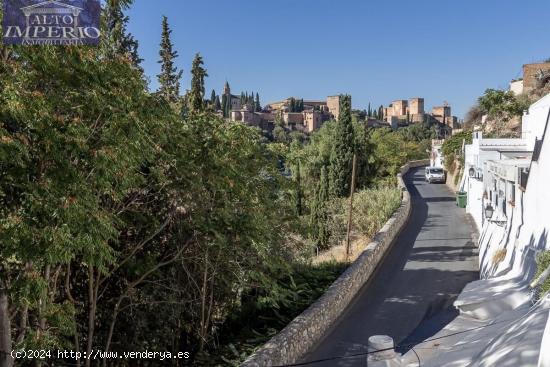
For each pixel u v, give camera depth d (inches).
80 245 229.8
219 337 508.4
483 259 708.7
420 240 974.4
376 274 740.7
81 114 252.8
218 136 390.3
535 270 388.2
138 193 381.1
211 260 445.4
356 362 425.7
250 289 533.6
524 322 252.2
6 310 249.8
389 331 509.0
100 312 403.9
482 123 1951.3
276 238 486.0
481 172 1007.6
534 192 440.1
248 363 345.1
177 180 378.6
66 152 234.7
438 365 265.9
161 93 389.4
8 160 209.0
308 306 542.3
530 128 968.3
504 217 601.0
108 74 255.6
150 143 299.7
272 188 480.1
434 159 2534.5
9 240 212.7
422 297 626.2
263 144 485.7
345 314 565.0
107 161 237.8
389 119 7401.6
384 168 2105.1
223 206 410.3
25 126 227.0
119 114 255.8
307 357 441.4
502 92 1857.8
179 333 458.3
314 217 1304.1
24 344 259.9
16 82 212.4
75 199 224.2
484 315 388.8
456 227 1095.6
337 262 768.9
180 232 410.9
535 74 1984.5
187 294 454.0
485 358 227.5
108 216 259.6
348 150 1556.3
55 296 364.5
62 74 239.9
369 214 1117.1
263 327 514.9
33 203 221.1
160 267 438.6
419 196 1610.5
